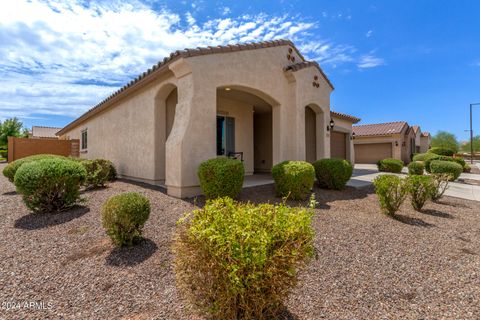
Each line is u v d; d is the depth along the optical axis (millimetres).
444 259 4348
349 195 8922
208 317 2529
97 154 14938
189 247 2428
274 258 2240
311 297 3203
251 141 13461
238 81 8719
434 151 29406
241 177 7027
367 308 3039
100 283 3504
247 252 2172
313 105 11797
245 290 2195
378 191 6852
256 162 16016
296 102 10492
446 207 8016
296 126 10477
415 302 3180
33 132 41094
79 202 6809
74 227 5316
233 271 2096
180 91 7965
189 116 7469
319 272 3791
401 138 28984
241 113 12945
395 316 2912
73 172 6344
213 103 8008
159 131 9586
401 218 6559
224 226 2402
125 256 4172
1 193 8414
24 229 5238
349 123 18516
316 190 9258
